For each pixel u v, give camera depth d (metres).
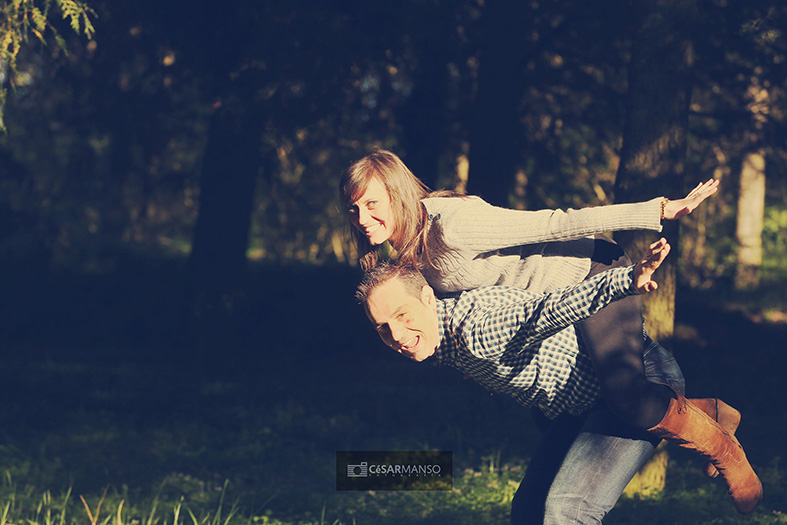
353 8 11.02
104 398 12.20
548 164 15.91
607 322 3.15
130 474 8.48
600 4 12.70
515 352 3.10
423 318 3.17
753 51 11.50
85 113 14.51
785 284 28.55
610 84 14.55
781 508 7.28
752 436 10.39
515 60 13.58
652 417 3.12
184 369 14.71
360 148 16.11
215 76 11.29
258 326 17.80
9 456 8.95
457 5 12.09
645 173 7.49
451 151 18.42
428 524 6.72
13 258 21.05
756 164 27.36
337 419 11.09
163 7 11.29
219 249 14.96
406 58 12.68
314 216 30.73
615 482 3.26
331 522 6.85
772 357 17.48
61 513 6.73
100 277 21.84
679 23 7.44
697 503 7.24
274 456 9.38
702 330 20.75
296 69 10.55
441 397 12.77
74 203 26.36
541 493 3.40
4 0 6.46
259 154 13.34
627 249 7.37
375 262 3.45
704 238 30.69
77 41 12.55
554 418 3.50
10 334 18.48
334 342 17.33
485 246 3.11
